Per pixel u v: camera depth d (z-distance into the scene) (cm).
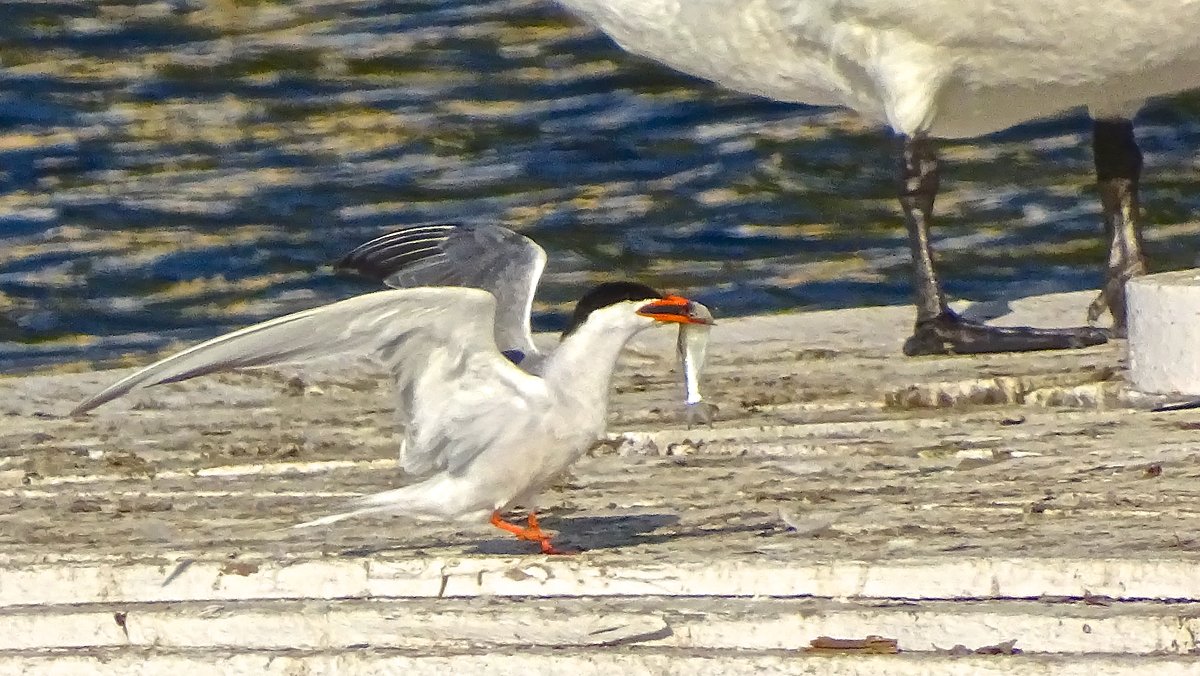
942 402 1179
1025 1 1221
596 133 2491
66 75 2850
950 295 1912
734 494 973
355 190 2309
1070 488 939
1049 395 1158
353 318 790
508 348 872
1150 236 2064
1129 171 1407
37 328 1897
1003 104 1341
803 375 1260
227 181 2356
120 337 1870
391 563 848
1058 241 2041
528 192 2283
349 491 1020
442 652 785
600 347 817
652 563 830
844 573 806
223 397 1302
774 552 841
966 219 2123
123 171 2409
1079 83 1288
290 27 3103
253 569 856
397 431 1162
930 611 769
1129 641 745
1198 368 1103
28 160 2456
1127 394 1136
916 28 1260
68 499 1026
